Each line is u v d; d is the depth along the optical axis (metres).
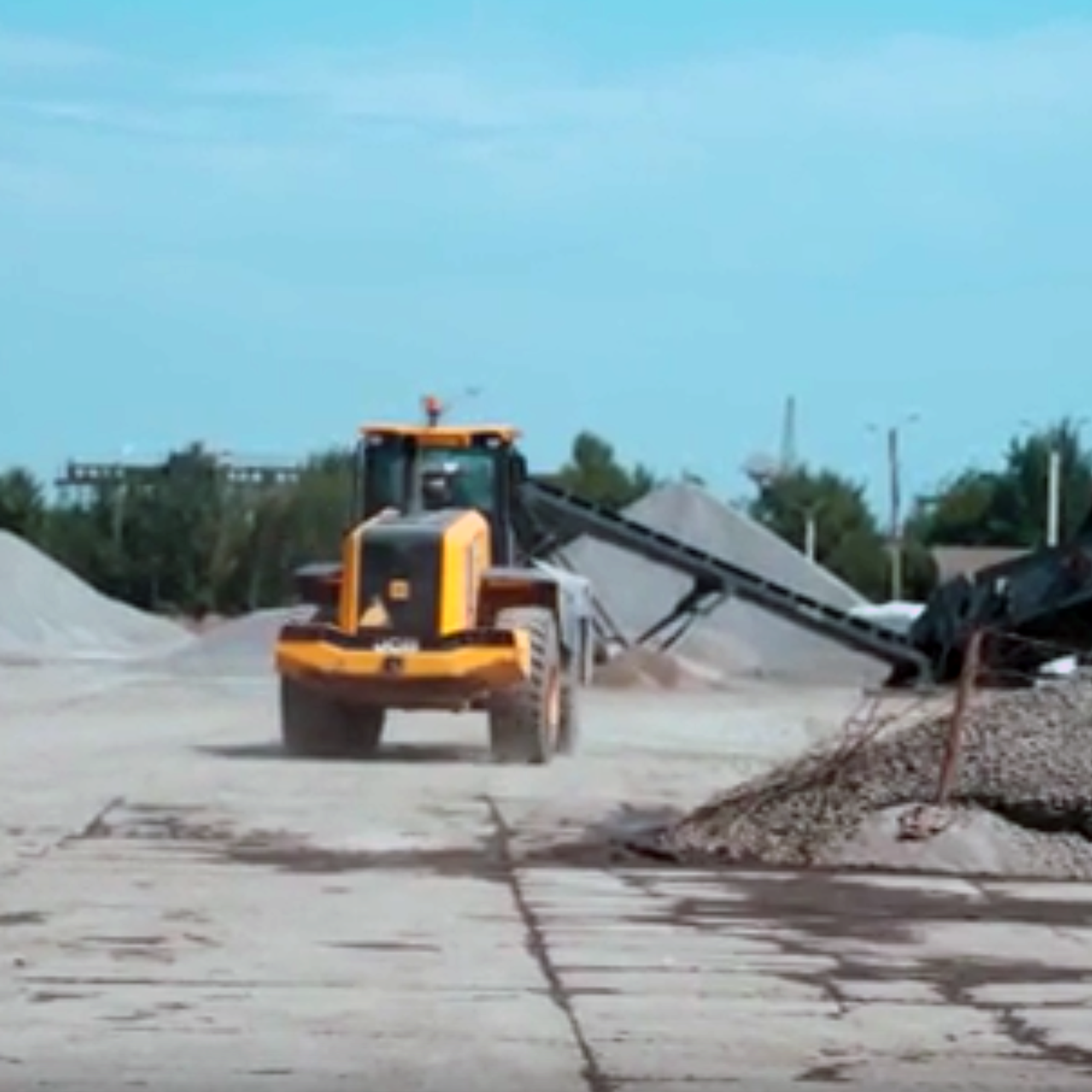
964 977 18.25
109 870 23.31
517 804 30.22
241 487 140.38
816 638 80.75
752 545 96.88
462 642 37.03
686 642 83.19
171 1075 14.49
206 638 80.62
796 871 24.39
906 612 89.06
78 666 76.50
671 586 88.75
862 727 41.69
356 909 21.05
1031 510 146.50
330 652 37.09
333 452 134.25
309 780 33.25
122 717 49.06
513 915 20.88
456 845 25.95
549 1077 14.59
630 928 20.30
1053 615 56.66
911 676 61.25
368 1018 16.23
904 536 148.50
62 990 17.11
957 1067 15.10
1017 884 23.73
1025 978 18.25
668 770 36.38
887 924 20.88
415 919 20.53
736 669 81.94
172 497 135.75
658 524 97.56
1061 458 145.12
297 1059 14.98
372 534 37.53
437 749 40.41
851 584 138.25
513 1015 16.41
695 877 23.73
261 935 19.53
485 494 42.59
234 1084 14.29
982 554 139.12
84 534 136.50
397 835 26.64
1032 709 27.14
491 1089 14.26
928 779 25.91
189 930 19.73
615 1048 15.44
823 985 17.80
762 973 18.23
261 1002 16.72
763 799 26.02
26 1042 15.36
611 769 36.41
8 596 96.12
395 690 37.03
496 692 37.09
